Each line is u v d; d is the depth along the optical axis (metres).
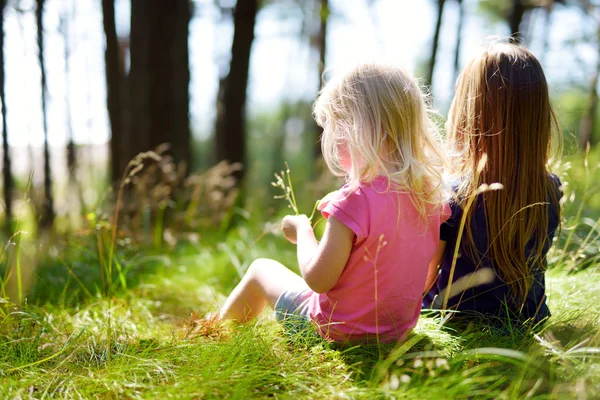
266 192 7.09
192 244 4.57
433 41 6.88
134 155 5.28
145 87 5.26
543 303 2.25
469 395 1.70
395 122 1.91
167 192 4.55
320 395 1.69
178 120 5.61
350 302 1.94
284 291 2.19
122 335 2.38
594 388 1.65
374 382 1.71
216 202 5.08
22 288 2.95
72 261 3.54
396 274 1.89
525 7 7.78
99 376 1.83
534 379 1.76
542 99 2.12
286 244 4.96
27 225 4.72
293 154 18.41
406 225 1.88
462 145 2.25
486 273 2.15
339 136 1.96
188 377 1.79
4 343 2.04
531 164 2.11
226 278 3.85
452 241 2.21
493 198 2.12
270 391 1.72
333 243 1.83
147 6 5.23
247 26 6.64
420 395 1.63
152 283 3.53
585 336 2.03
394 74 1.96
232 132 6.76
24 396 1.71
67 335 2.29
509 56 2.15
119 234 3.42
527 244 2.16
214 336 2.24
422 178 1.92
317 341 2.04
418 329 2.11
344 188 1.90
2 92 4.67
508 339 2.06
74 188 4.93
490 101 2.13
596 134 10.60
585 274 2.76
